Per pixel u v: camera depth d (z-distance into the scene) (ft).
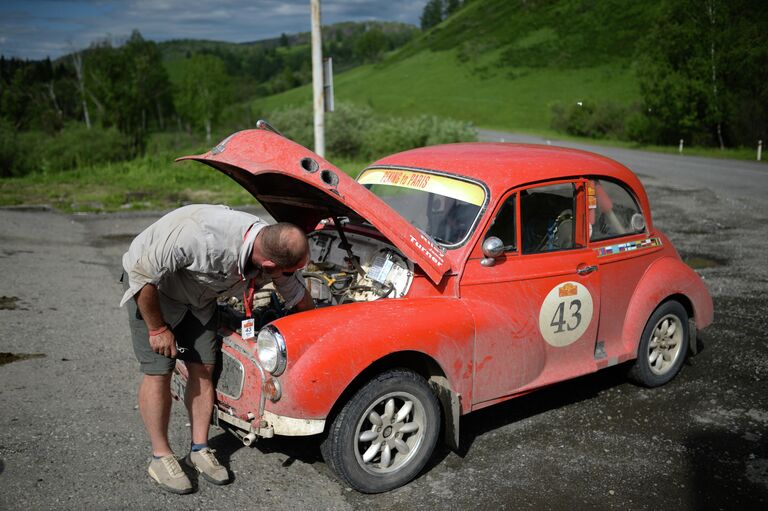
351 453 10.73
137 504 10.44
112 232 36.04
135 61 238.07
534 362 13.15
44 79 372.58
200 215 9.91
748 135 116.67
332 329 10.57
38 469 11.30
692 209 42.78
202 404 11.16
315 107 41.57
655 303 15.12
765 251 29.86
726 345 18.62
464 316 11.84
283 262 9.99
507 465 12.26
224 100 257.75
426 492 11.28
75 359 16.80
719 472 12.11
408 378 11.16
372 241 13.56
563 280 13.39
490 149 15.16
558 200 13.61
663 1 130.93
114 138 103.60
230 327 11.45
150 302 9.78
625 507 10.93
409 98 322.96
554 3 434.30
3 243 31.42
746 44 116.16
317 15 40.14
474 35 453.99
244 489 11.12
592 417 14.39
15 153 92.27
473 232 12.41
